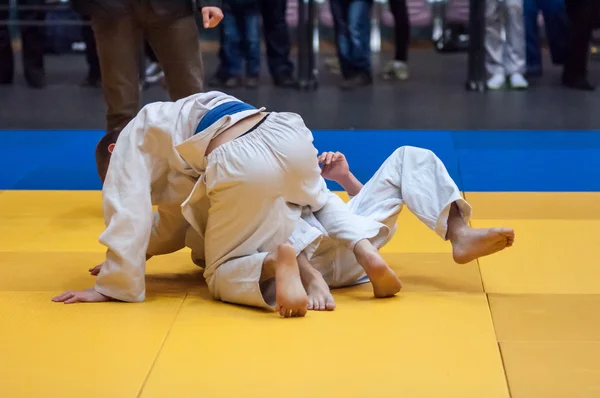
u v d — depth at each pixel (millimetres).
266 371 2773
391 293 3545
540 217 5047
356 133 8258
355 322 3230
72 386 2684
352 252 3730
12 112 9227
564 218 4996
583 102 9273
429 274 3918
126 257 3459
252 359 2873
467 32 9695
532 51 9586
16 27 9828
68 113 9188
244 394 2609
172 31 5172
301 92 9586
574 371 2762
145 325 3225
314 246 3521
